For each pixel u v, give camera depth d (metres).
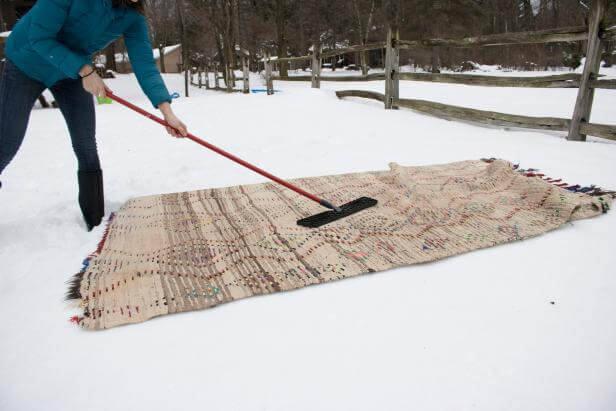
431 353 1.38
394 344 1.43
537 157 3.77
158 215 2.58
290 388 1.26
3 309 1.67
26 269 1.98
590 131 4.21
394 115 5.99
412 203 2.62
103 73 15.24
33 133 5.96
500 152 3.99
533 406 1.17
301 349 1.42
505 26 22.88
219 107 7.46
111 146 4.86
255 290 1.73
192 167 3.87
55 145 5.11
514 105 7.09
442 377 1.28
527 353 1.37
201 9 18.25
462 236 2.17
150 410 1.20
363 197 2.71
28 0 13.42
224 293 1.71
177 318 1.59
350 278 1.84
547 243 2.11
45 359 1.39
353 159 3.98
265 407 1.20
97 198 2.49
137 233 2.31
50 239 2.30
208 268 1.92
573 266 1.89
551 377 1.27
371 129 5.20
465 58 19.50
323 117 6.04
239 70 22.16
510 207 2.53
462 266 1.92
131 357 1.40
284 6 19.42
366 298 1.69
